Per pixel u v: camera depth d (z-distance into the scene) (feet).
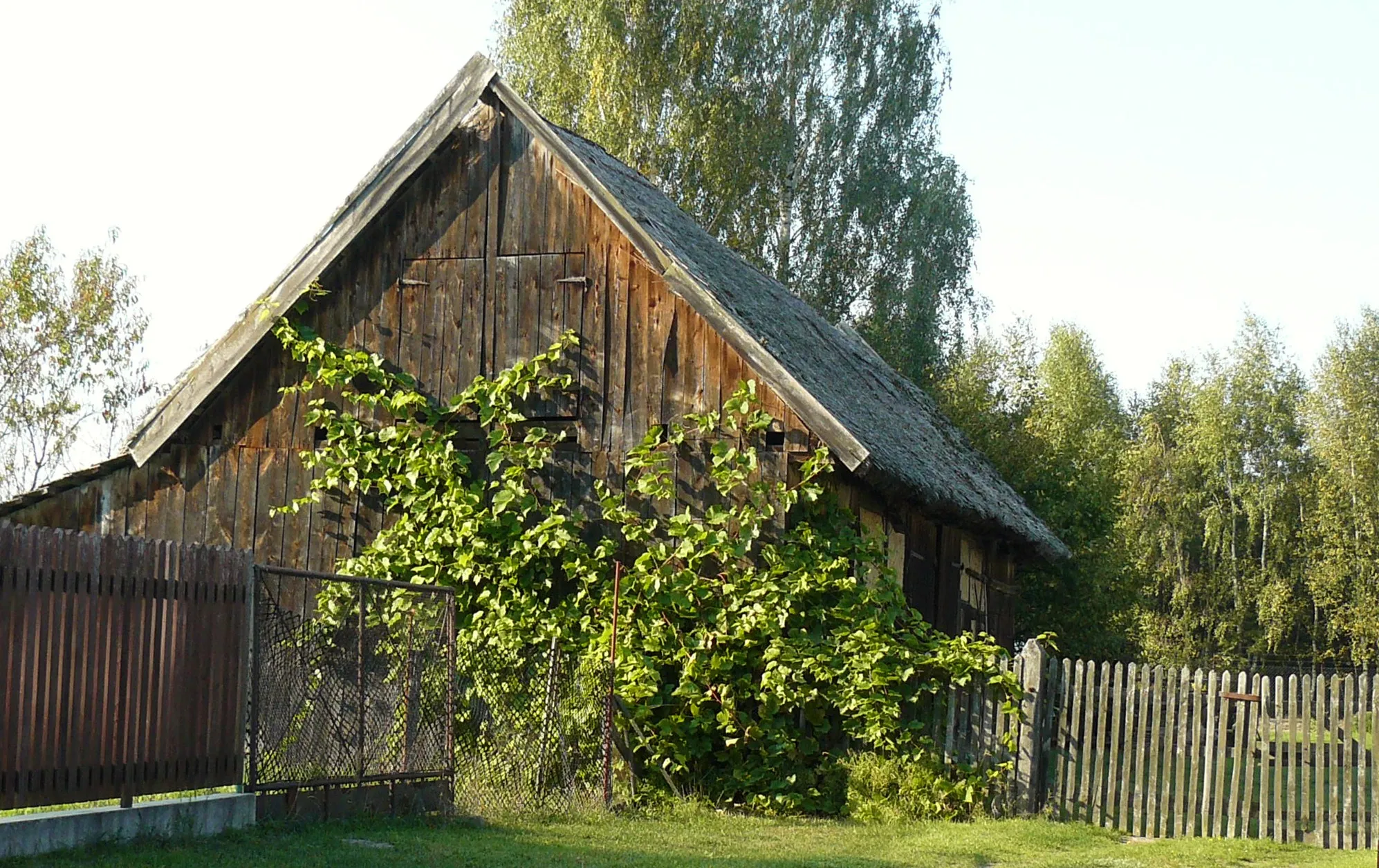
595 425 50.24
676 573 47.37
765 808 44.73
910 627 49.93
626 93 109.60
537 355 51.31
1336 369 174.70
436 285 52.85
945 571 62.80
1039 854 37.11
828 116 119.24
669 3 111.96
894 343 121.49
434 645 38.68
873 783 43.39
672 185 112.37
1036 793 43.57
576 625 48.19
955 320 128.88
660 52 111.34
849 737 45.83
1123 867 35.63
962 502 54.95
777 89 117.39
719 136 112.27
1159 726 42.93
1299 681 49.80
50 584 27.58
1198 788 42.45
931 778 43.50
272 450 53.93
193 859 27.81
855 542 47.70
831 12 119.24
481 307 52.21
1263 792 41.81
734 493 47.88
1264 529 181.37
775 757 45.32
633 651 46.57
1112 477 99.50
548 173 52.06
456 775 39.34
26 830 26.73
